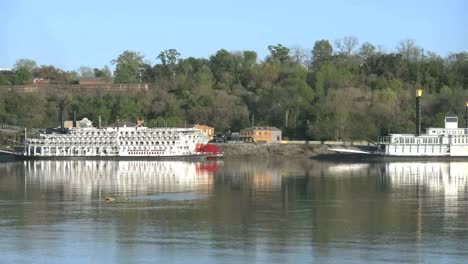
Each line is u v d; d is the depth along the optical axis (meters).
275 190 192.50
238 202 168.25
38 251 118.56
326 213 152.75
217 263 111.19
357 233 131.50
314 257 114.38
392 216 149.00
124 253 117.12
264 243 123.44
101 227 136.62
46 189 193.62
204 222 142.00
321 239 126.38
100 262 112.38
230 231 133.00
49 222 141.62
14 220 143.75
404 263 110.94
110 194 182.75
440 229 135.00
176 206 161.88
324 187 199.88
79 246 121.69
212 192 187.25
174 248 120.19
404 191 190.75
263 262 111.81
